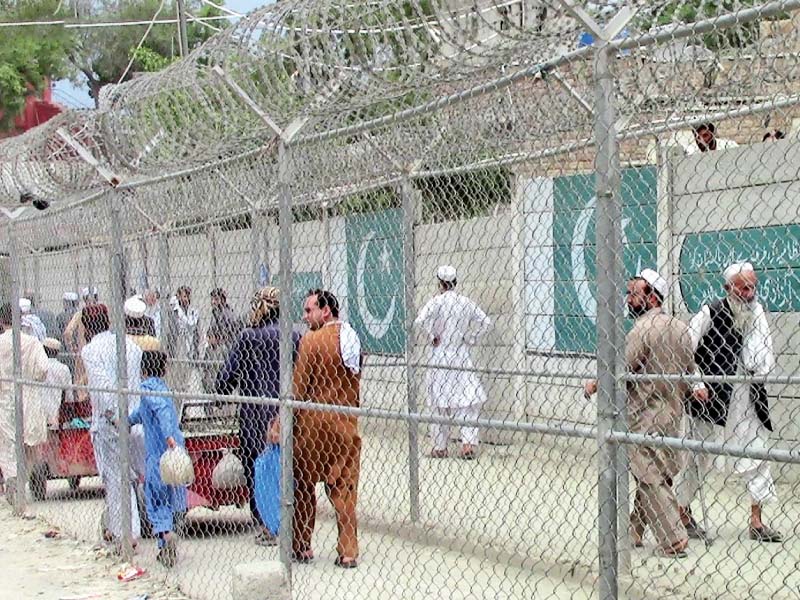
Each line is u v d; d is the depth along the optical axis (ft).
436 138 24.68
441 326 28.84
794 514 24.79
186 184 27.71
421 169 27.58
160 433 25.89
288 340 20.77
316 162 26.58
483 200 26.78
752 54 17.97
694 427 24.95
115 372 28.27
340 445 24.25
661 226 27.32
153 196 29.50
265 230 27.48
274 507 24.47
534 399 25.35
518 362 26.40
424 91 21.93
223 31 20.70
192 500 28.25
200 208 27.35
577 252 27.30
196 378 33.47
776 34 17.62
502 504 26.86
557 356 26.02
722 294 28.02
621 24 14.58
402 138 26.37
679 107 20.06
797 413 27.96
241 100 20.39
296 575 23.98
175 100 22.72
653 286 23.65
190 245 33.19
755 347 24.58
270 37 19.49
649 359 23.00
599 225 14.44
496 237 26.53
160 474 25.16
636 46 14.32
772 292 28.40
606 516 14.34
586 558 23.44
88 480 39.06
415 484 28.30
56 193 30.27
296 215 31.24
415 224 29.17
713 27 13.84
